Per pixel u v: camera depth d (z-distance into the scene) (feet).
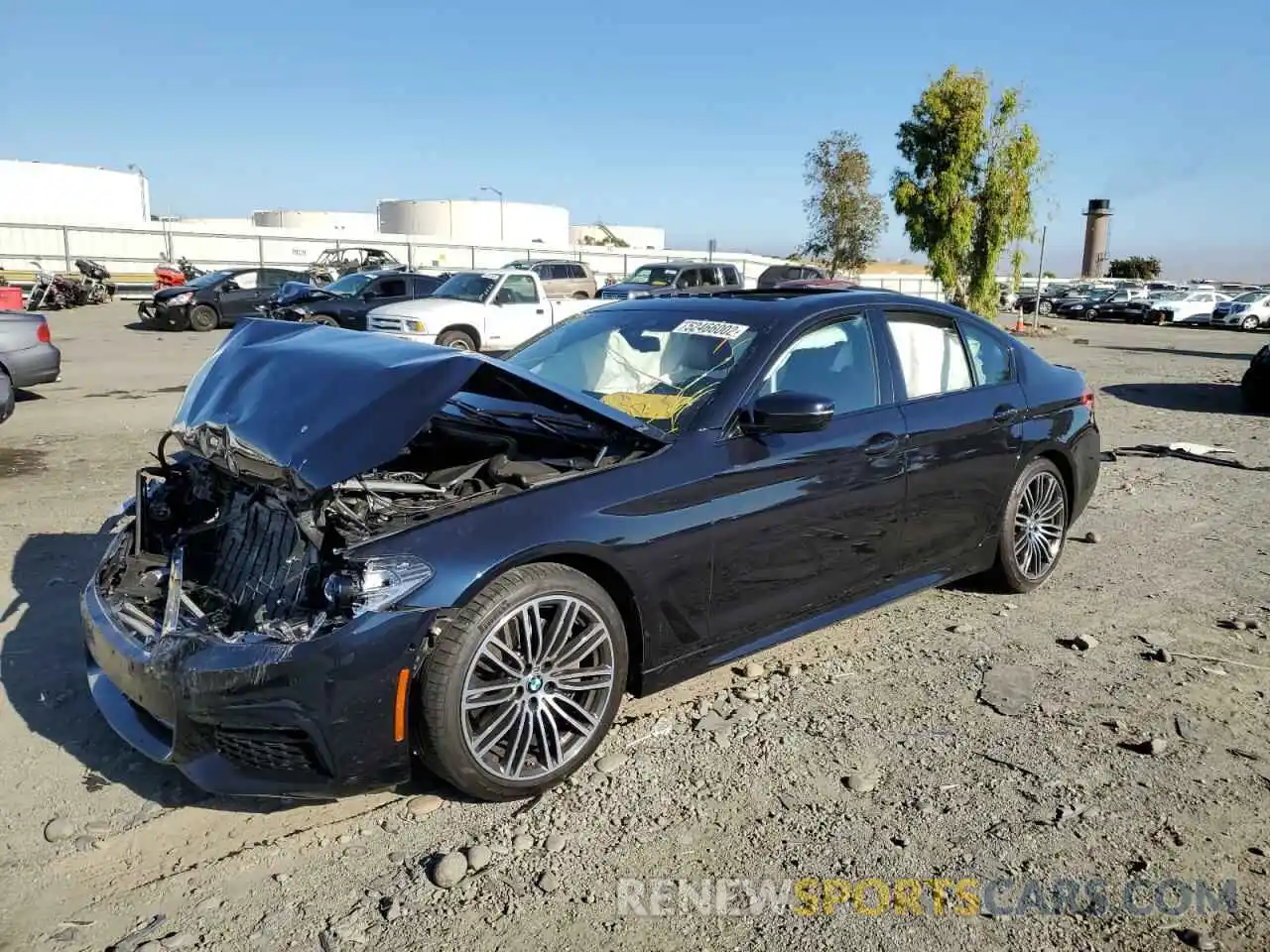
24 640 14.20
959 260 95.20
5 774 10.72
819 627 13.20
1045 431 16.06
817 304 13.64
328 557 9.68
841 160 133.18
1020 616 15.61
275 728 9.09
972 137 90.68
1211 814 10.00
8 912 8.54
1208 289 136.98
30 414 34.76
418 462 12.71
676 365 13.08
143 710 10.55
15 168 168.76
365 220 247.09
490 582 9.77
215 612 10.34
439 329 53.11
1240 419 37.45
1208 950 8.06
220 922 8.41
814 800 10.25
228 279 75.56
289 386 11.07
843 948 8.11
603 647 10.66
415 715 9.64
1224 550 19.29
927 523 14.19
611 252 156.25
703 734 11.64
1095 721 12.01
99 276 99.81
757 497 11.85
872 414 13.50
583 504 10.50
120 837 9.62
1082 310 137.08
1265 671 13.52
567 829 9.75
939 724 11.91
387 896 8.75
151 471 12.84
